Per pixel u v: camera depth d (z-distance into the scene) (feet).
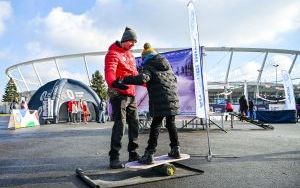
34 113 59.11
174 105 14.38
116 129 15.49
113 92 15.55
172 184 12.34
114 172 14.34
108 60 15.38
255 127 46.24
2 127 56.49
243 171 14.51
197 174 13.87
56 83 72.79
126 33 15.65
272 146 23.18
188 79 37.78
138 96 40.86
